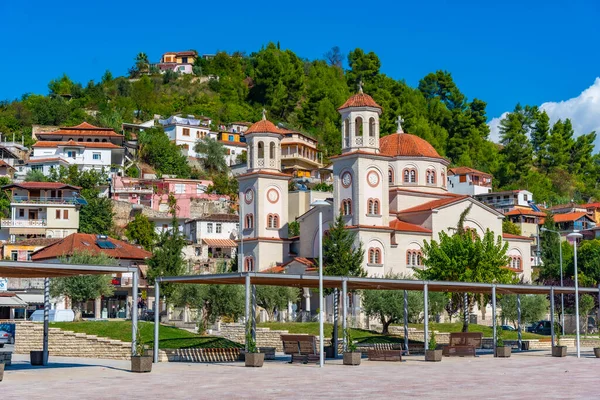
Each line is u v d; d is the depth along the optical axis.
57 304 91.19
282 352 62.81
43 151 157.25
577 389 31.72
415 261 94.94
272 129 103.12
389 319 74.00
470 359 52.44
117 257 97.81
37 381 34.72
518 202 170.88
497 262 75.56
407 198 100.81
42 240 109.94
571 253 123.06
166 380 35.50
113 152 162.75
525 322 86.56
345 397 28.48
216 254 131.50
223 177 176.00
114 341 50.91
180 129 188.25
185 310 84.38
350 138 94.56
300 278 44.75
